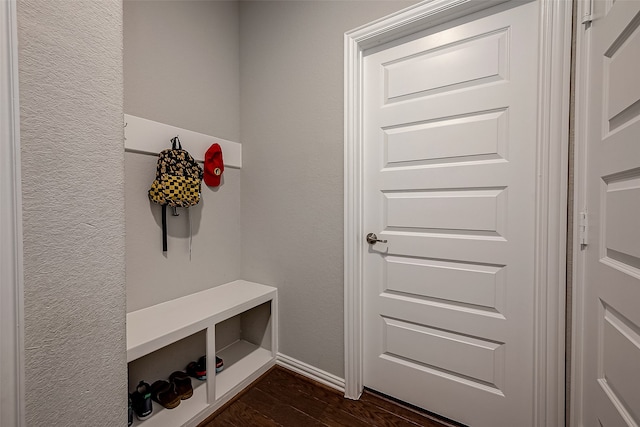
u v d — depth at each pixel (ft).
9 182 1.59
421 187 4.59
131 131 4.60
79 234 1.95
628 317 2.37
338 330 5.28
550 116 3.52
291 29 5.67
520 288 3.92
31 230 1.71
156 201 4.83
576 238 3.32
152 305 5.02
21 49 1.66
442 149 4.40
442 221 4.44
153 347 3.89
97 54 2.05
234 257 6.55
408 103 4.66
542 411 3.68
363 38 4.75
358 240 5.06
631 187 2.34
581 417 3.28
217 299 5.42
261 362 5.85
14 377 1.62
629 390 2.35
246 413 4.72
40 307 1.75
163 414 4.45
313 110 5.42
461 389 4.39
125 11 4.57
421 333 4.70
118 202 2.18
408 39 4.62
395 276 4.88
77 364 1.95
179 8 5.35
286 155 5.84
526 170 3.83
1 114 1.55
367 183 5.12
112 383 2.15
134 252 4.76
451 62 4.29
